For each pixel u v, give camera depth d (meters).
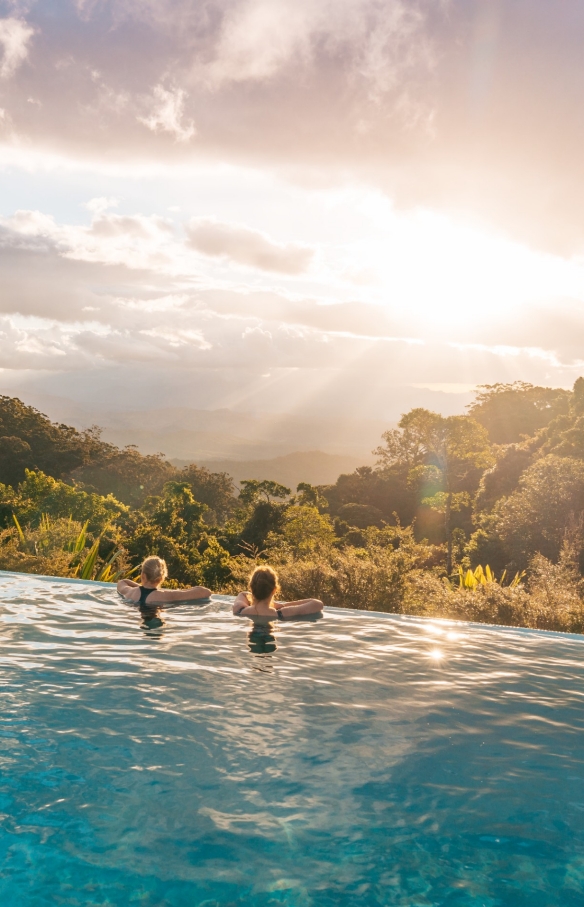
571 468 30.69
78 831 2.62
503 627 6.67
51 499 49.81
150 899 2.24
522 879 2.41
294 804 2.90
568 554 16.06
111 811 2.78
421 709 4.17
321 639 5.91
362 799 2.96
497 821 2.81
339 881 2.36
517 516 30.73
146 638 5.70
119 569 13.29
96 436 104.06
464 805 2.94
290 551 14.75
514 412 80.12
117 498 90.88
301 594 10.80
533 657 5.57
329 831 2.69
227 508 94.75
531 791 3.09
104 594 7.55
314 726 3.81
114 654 5.18
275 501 56.81
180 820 2.73
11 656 5.03
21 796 2.87
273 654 5.34
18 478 85.75
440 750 3.53
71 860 2.44
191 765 3.23
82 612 6.62
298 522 42.72
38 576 8.59
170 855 2.48
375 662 5.23
